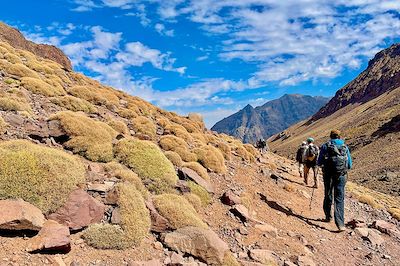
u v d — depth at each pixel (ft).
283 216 17.10
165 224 11.63
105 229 10.24
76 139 15.87
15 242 8.60
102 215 10.94
